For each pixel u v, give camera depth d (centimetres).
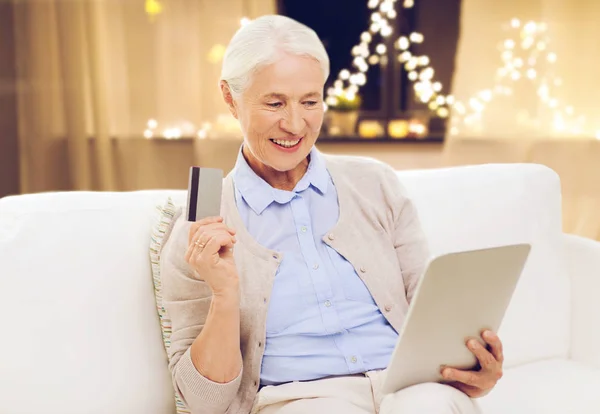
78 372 117
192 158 348
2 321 115
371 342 118
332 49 368
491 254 92
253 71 114
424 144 343
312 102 117
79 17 340
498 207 157
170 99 345
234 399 115
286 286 117
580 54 329
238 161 127
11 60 346
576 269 160
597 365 152
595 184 335
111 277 124
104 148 346
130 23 340
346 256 121
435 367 101
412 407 95
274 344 116
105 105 344
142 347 124
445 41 353
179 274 116
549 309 156
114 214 129
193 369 109
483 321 100
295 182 125
